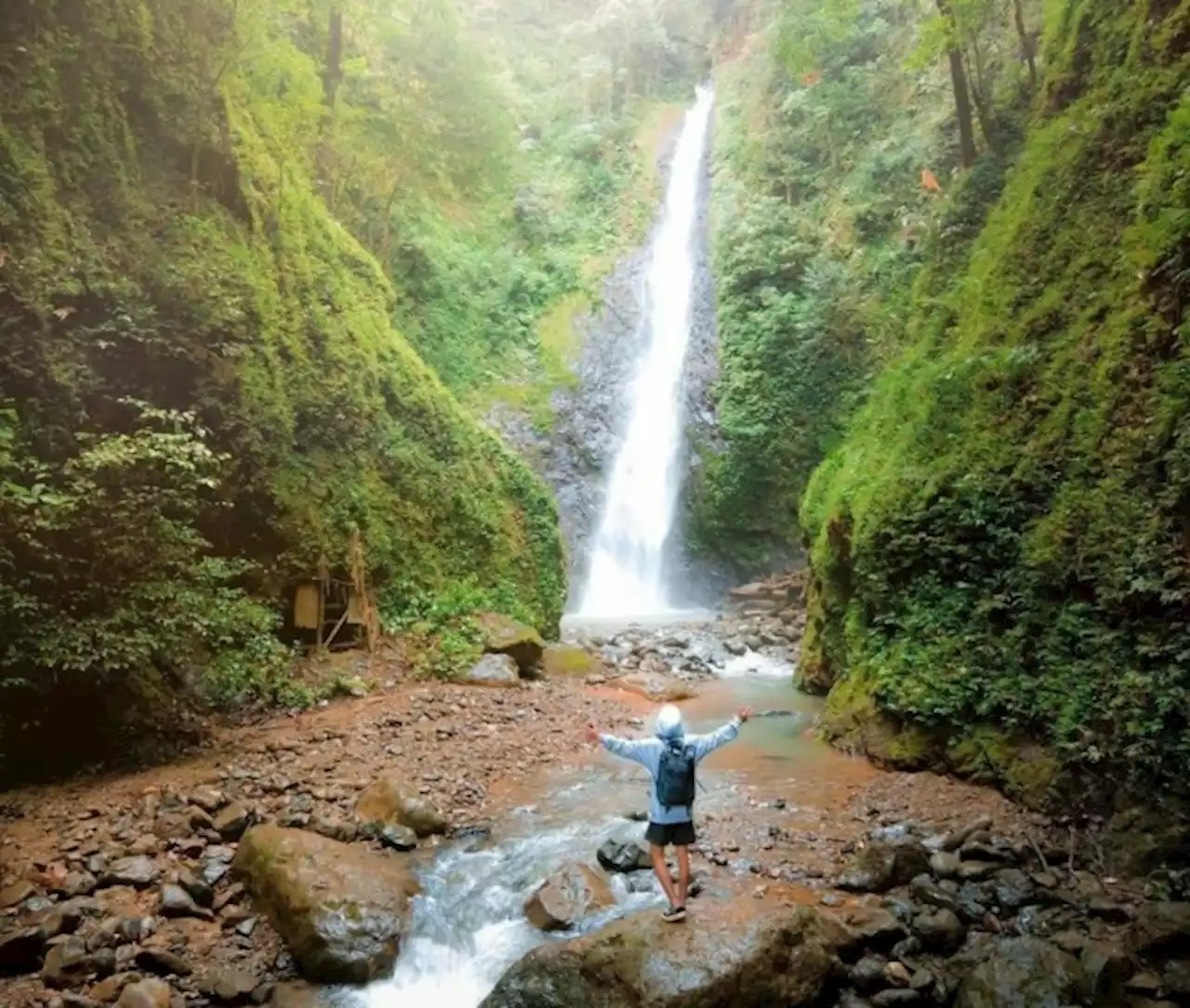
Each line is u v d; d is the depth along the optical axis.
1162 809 7.02
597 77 38.72
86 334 10.88
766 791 9.25
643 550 25.69
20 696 8.86
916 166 24.45
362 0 23.00
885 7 28.92
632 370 28.58
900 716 9.84
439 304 26.77
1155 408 8.43
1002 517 9.58
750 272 27.50
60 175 11.48
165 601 9.55
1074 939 5.95
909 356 15.17
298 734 10.50
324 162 21.84
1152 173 9.92
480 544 16.42
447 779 9.40
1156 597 7.67
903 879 6.95
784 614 19.97
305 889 6.44
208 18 15.54
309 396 14.36
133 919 6.37
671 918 5.85
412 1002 6.01
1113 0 13.72
